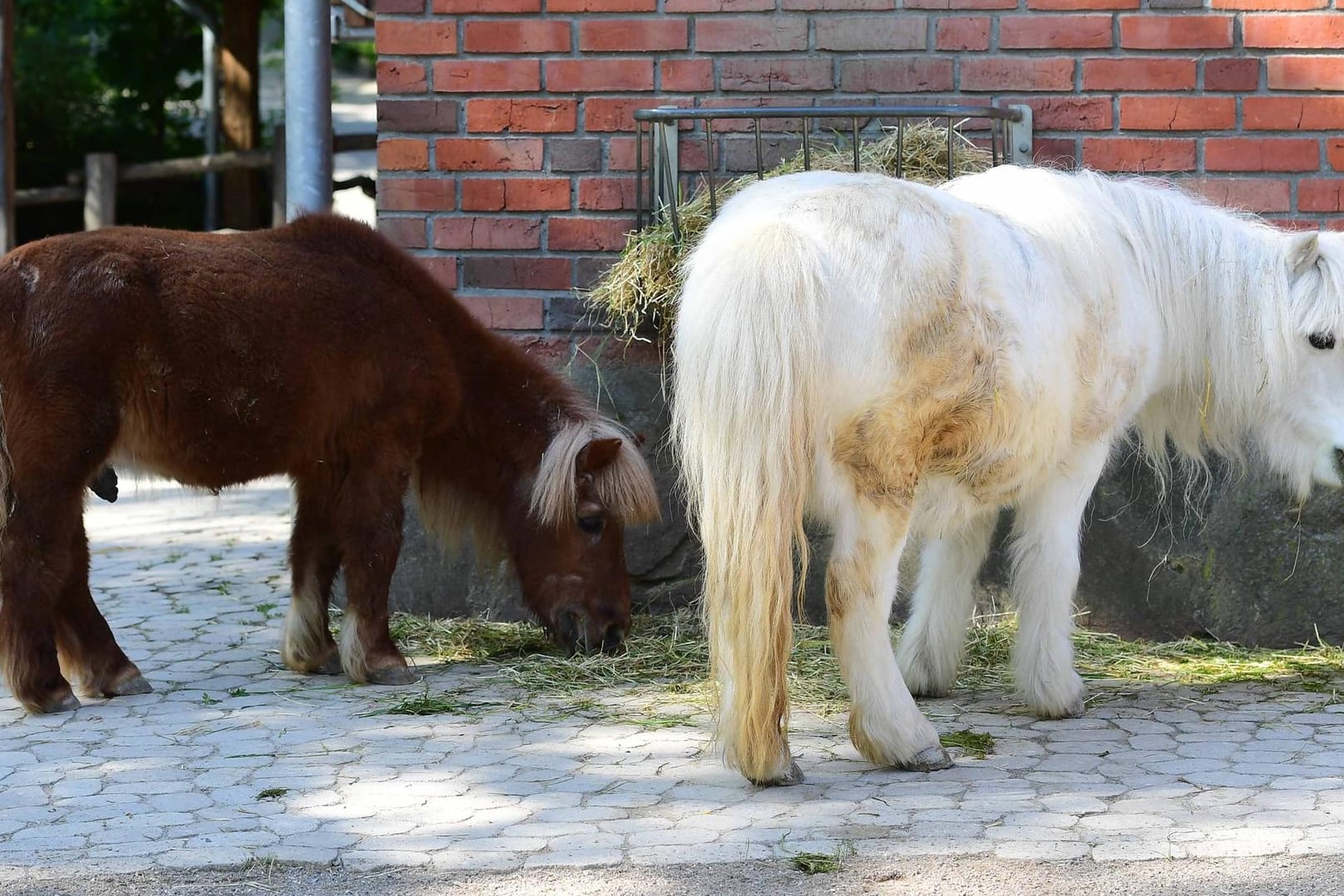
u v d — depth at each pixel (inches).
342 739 150.1
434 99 203.2
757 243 123.4
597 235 203.6
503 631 202.4
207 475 169.5
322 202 215.5
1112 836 119.3
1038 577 155.8
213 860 116.3
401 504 176.7
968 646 190.1
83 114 492.4
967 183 153.9
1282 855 115.0
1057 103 198.4
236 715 159.6
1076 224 148.6
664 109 189.3
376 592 175.2
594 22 200.5
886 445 130.3
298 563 180.9
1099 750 144.8
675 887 110.7
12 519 158.4
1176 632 197.3
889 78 199.6
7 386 158.2
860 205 129.0
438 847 119.0
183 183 475.5
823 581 203.0
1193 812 125.0
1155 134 198.1
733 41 199.9
